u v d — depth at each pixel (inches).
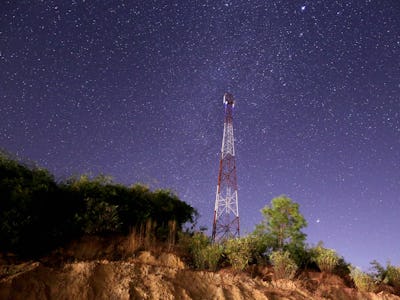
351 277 495.8
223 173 965.2
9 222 342.0
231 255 435.8
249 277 411.2
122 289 322.3
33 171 434.6
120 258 382.3
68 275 319.0
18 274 299.1
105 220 414.3
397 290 501.0
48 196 405.1
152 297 328.5
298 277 447.2
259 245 495.8
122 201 470.6
